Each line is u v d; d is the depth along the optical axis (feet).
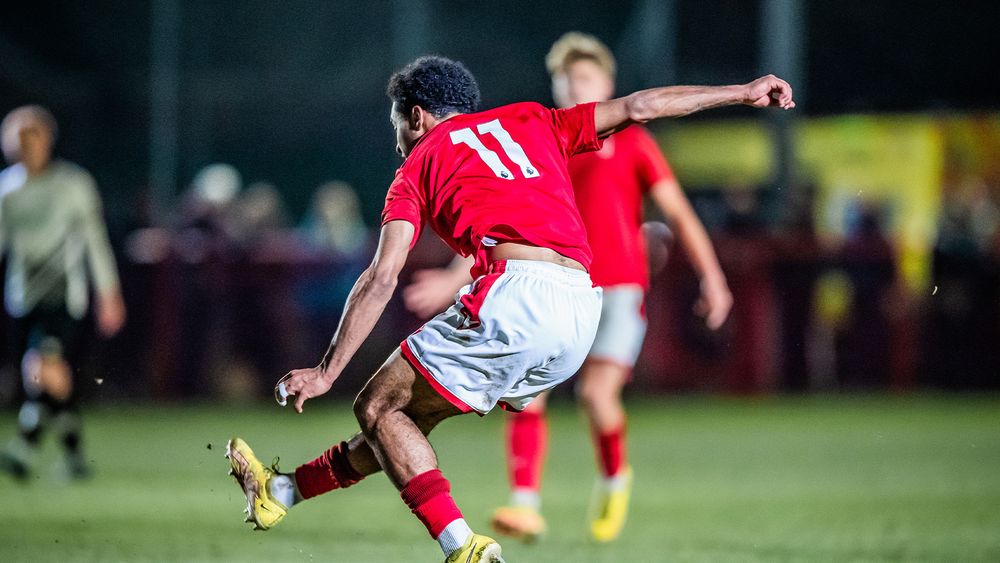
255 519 55.93
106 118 265.95
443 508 51.78
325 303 199.82
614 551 74.18
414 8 240.12
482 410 53.21
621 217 82.33
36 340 113.70
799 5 234.99
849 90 268.41
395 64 246.27
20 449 109.81
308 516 89.20
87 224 116.26
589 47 83.30
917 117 224.12
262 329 201.05
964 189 220.02
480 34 273.95
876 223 213.05
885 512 91.91
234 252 199.93
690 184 240.32
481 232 53.72
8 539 76.18
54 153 261.24
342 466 55.72
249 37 281.33
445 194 54.24
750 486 109.50
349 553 71.46
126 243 200.54
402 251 51.88
